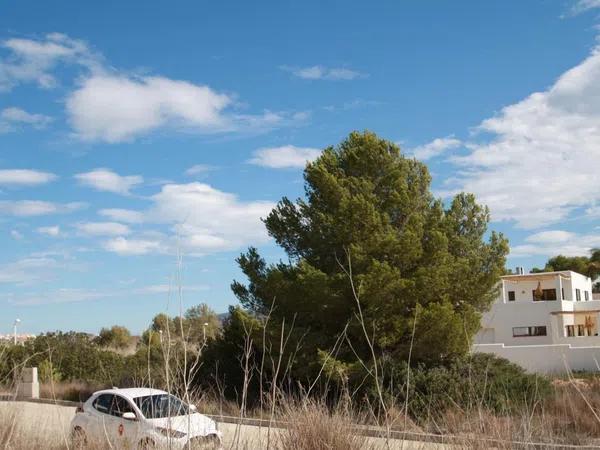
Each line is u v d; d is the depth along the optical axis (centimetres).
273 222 2512
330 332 2258
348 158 2445
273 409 632
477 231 2488
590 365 3066
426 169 2511
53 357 2819
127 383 2333
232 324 2395
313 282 2166
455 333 2027
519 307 4444
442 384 1730
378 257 2242
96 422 1073
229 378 2216
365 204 2225
